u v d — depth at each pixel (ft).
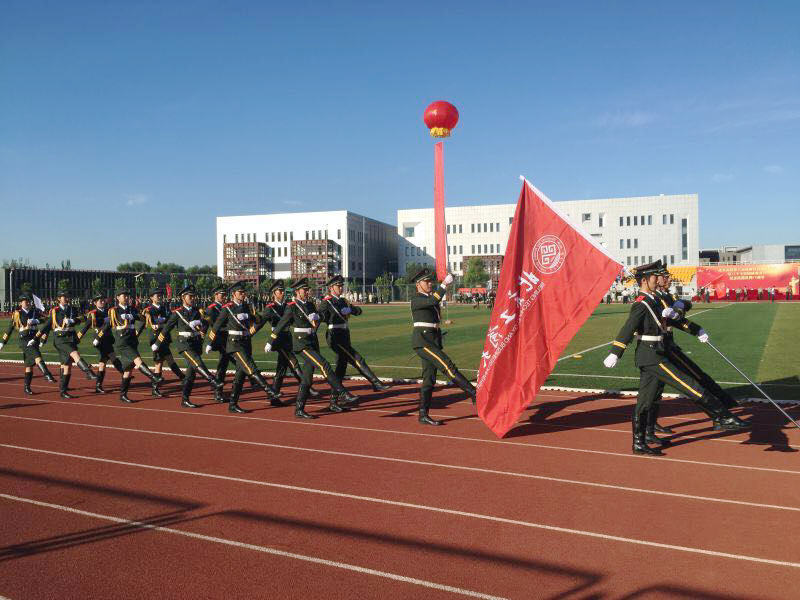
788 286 233.35
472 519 16.81
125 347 37.70
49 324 39.40
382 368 49.70
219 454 23.91
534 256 27.40
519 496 18.63
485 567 13.94
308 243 341.82
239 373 33.37
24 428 29.01
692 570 13.66
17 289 228.02
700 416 29.99
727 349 59.11
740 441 25.04
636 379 41.91
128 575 13.78
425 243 368.68
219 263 364.79
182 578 13.60
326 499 18.58
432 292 29.30
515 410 26.32
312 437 26.71
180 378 46.39
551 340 26.86
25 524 16.87
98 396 39.34
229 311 33.53
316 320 31.32
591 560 14.23
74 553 14.97
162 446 25.29
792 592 12.64
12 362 58.85
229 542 15.49
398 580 13.38
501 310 27.20
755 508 17.39
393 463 22.39
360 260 367.86
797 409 30.94
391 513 17.35
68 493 19.36
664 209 317.83
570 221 27.12
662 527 16.08
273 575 13.69
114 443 25.88
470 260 324.19
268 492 19.29
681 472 20.89
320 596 12.69
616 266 25.88
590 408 32.58
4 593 12.98
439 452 23.90
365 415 31.58
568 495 18.67
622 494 18.71
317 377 45.44
